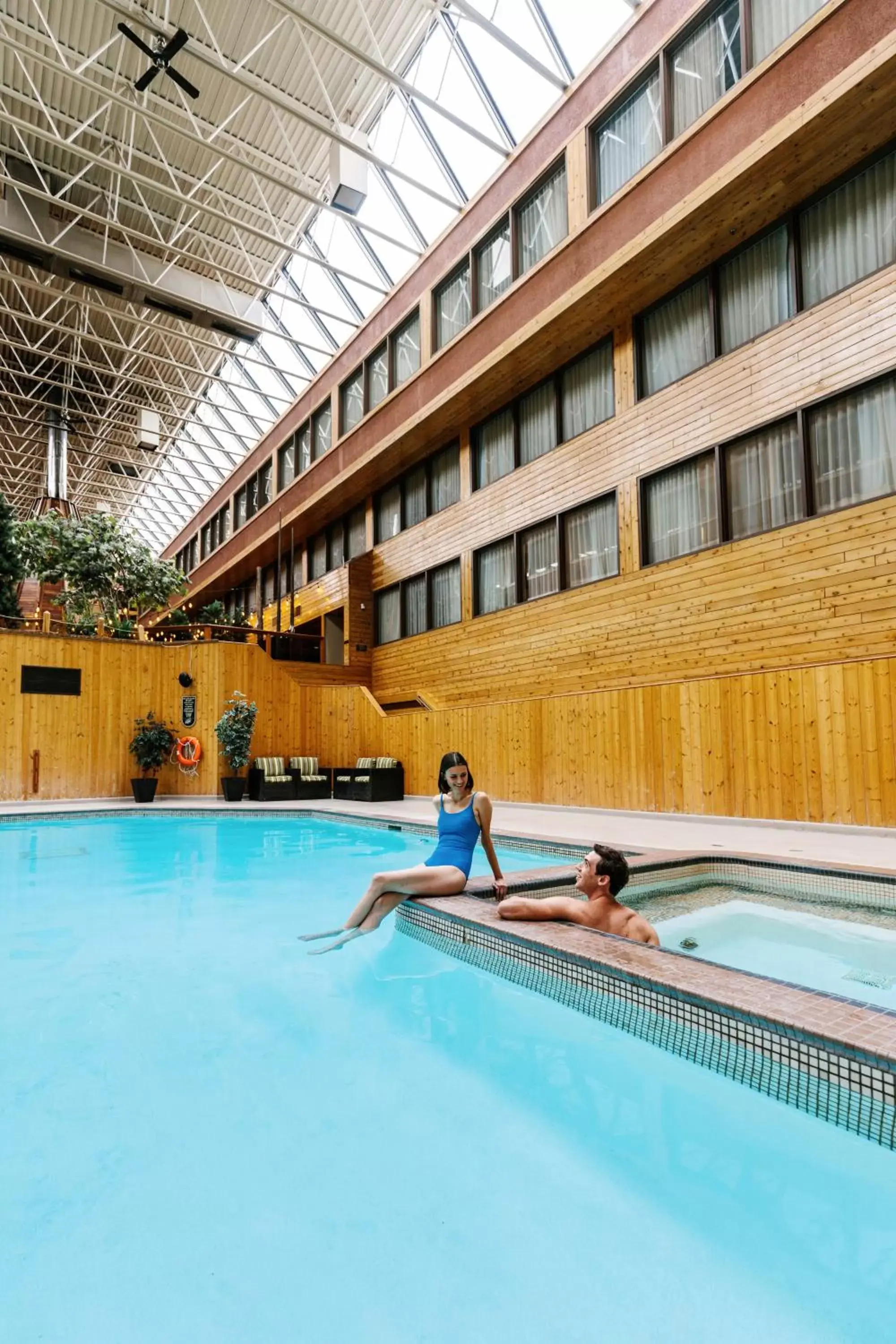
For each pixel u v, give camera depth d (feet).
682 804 26.71
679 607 29.71
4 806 36.32
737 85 25.41
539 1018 9.17
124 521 100.32
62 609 61.26
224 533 78.69
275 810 34.32
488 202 39.27
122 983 10.70
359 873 20.18
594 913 10.54
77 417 75.61
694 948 12.09
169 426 75.00
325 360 58.49
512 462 39.88
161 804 37.60
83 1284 4.59
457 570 43.73
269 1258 4.84
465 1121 6.69
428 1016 9.29
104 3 29.84
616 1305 4.38
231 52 37.17
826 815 22.62
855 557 23.84
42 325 59.93
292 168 44.04
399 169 41.34
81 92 39.60
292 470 62.75
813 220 26.16
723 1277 4.63
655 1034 7.72
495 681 39.73
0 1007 9.70
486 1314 4.31
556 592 35.96
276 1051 8.25
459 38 34.63
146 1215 5.30
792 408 26.04
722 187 25.46
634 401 32.27
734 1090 6.80
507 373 37.17
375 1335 4.17
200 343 55.67
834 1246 4.93
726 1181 5.72
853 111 22.44
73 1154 6.10
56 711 39.06
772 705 24.25
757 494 27.35
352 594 51.08
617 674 32.40
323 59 37.40
